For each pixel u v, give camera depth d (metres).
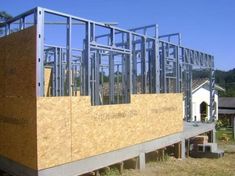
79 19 8.83
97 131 9.09
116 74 12.32
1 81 8.98
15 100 8.32
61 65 12.59
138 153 10.88
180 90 14.55
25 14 8.20
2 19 20.02
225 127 27.55
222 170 11.93
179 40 14.37
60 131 8.01
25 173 7.96
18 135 8.21
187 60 15.34
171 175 10.88
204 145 14.31
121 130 10.06
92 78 10.53
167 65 13.86
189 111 17.23
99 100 10.75
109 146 9.55
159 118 12.04
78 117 8.48
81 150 8.58
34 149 7.60
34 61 7.67
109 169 9.98
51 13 8.05
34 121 7.59
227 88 53.72
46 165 7.69
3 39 8.87
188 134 14.09
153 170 11.27
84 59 9.26
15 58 8.35
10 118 8.55
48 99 7.73
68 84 8.72
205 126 15.94
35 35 7.66
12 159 8.50
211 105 18.66
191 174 11.20
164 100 12.38
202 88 29.09
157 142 11.91
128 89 10.61
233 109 35.91
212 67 18.50
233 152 15.62
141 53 11.96
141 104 11.04
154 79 12.40
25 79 7.96
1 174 8.82
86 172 8.74
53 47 12.52
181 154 13.49
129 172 10.62
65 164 8.14
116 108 9.85
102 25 9.65
